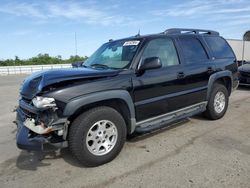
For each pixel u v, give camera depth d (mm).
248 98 8242
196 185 3029
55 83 3287
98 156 3564
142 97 4016
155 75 4172
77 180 3266
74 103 3252
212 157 3770
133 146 4273
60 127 3297
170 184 3076
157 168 3494
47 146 3291
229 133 4801
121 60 4176
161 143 4379
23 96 3713
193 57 5039
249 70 9945
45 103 3184
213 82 5371
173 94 4523
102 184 3150
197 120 5676
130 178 3262
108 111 3625
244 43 19422
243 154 3850
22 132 3477
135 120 3994
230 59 6012
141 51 4117
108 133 3689
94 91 3430
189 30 5359
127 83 3787
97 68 4129
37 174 3459
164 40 4582
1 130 5480
